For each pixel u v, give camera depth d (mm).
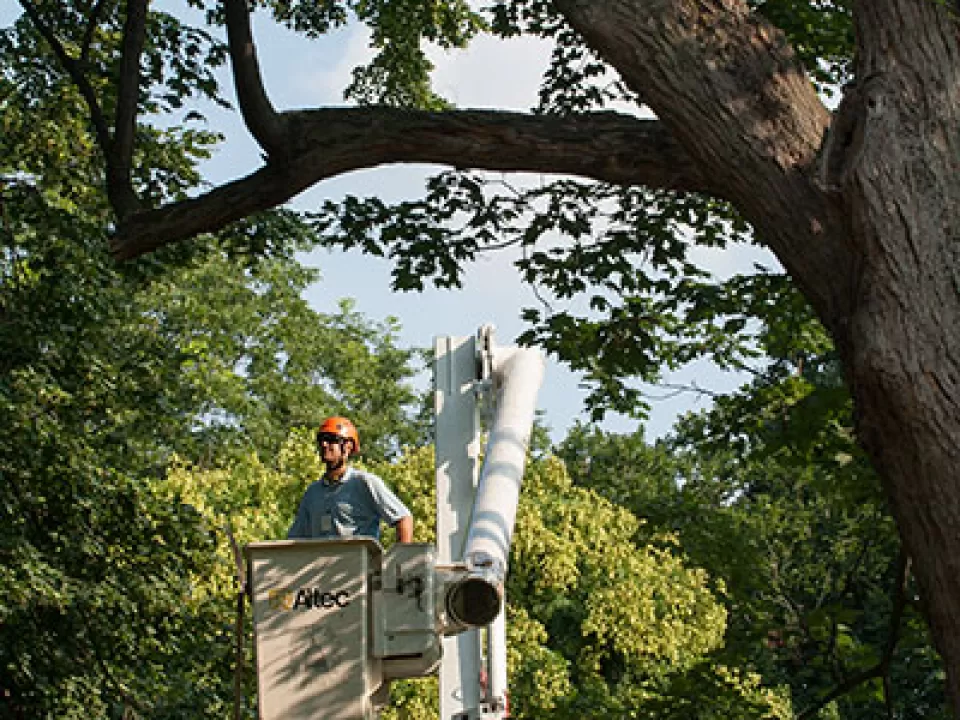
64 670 13469
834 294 6641
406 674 3623
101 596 13391
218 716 14844
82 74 10547
